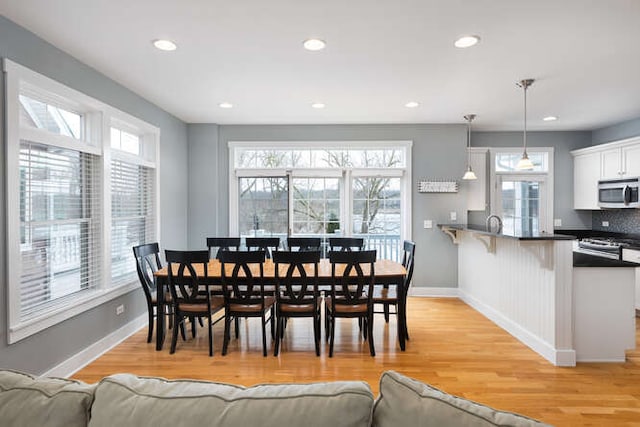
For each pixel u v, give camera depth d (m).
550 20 2.32
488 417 0.84
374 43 2.66
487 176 5.62
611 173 4.92
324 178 5.39
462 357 3.11
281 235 5.34
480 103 4.19
